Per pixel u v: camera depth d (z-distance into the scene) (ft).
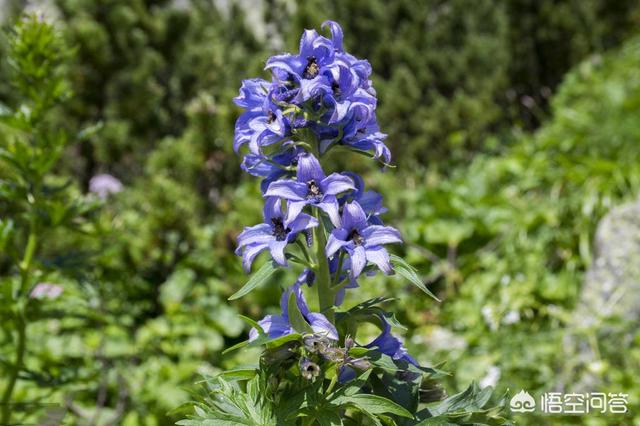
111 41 5.56
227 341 4.28
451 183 6.00
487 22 7.73
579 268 4.70
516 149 6.46
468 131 6.95
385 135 1.75
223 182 5.16
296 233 1.68
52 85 2.73
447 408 1.75
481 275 4.84
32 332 3.72
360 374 1.70
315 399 1.62
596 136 5.95
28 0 5.53
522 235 4.93
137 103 5.68
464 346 4.05
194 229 4.36
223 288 4.35
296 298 1.64
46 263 2.76
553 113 7.46
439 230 5.22
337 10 7.32
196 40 6.64
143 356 3.81
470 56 7.29
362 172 5.16
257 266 4.40
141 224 4.28
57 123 5.41
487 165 6.30
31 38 2.70
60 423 2.59
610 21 8.30
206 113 5.05
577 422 3.04
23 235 3.60
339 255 1.73
